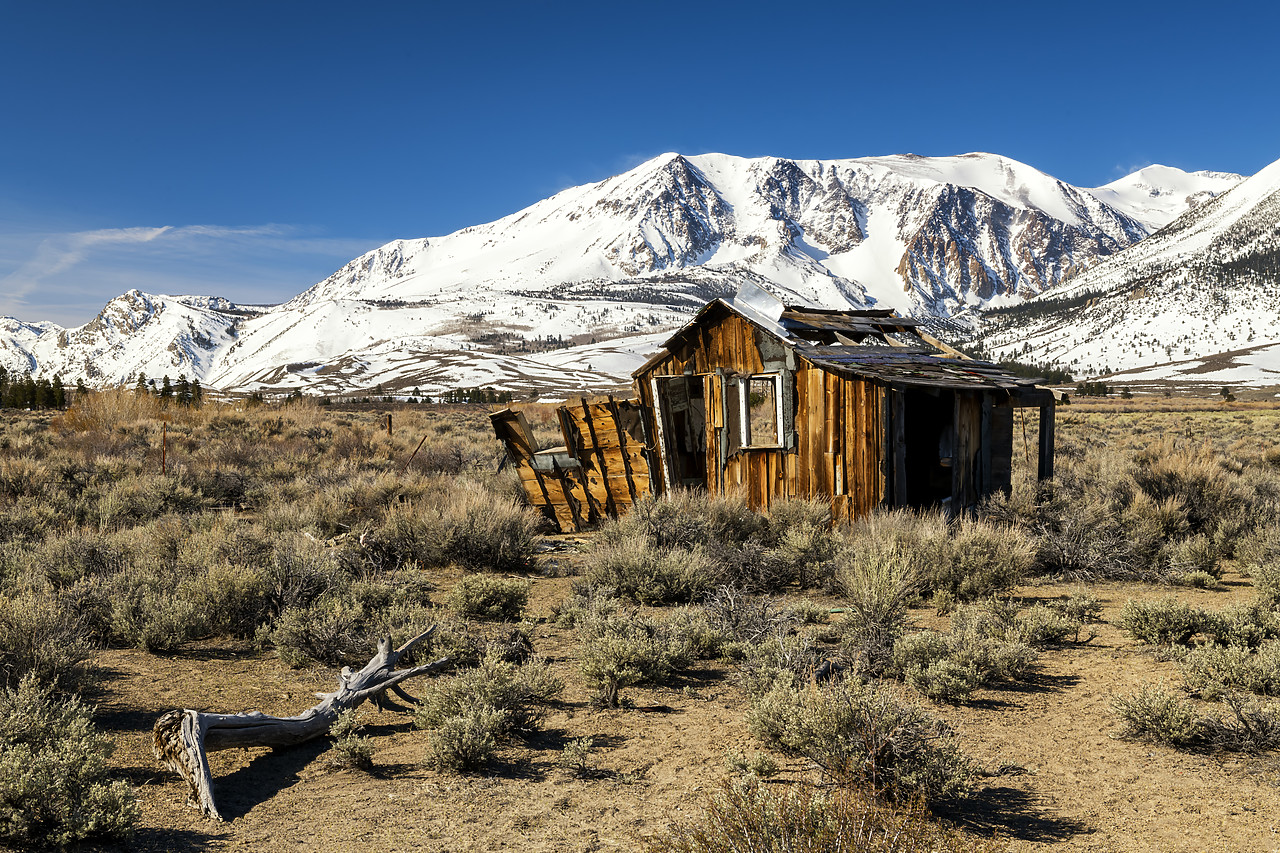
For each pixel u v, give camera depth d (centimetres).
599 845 402
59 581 908
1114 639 807
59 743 456
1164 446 2053
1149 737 548
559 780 485
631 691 666
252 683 677
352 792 470
